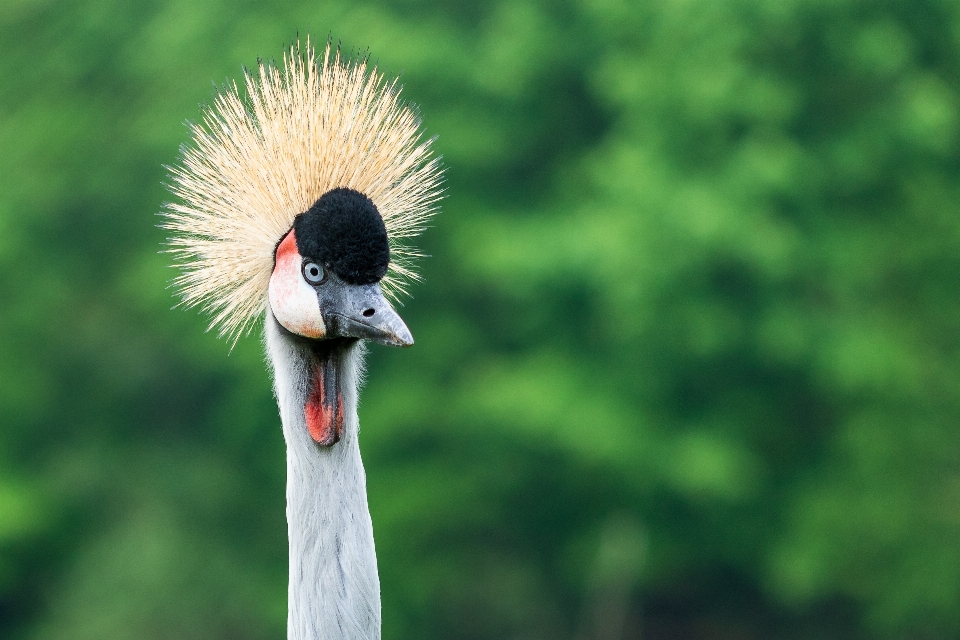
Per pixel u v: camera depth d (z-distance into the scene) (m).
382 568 18.95
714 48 17.00
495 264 17.12
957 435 18.91
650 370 17.75
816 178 17.55
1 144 20.61
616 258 16.11
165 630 18.48
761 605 22.50
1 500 18.89
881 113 17.78
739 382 18.59
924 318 18.95
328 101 4.19
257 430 19.88
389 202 4.29
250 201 4.15
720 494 17.89
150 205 19.91
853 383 17.14
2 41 21.44
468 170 19.42
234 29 18.70
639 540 19.34
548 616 20.86
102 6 20.98
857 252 17.59
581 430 17.11
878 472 18.61
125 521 19.94
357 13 18.22
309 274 4.04
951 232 18.47
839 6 17.25
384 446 19.41
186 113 18.00
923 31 18.69
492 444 19.36
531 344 19.23
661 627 22.47
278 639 18.98
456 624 20.61
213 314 4.32
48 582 20.78
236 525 20.39
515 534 20.81
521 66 18.62
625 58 17.89
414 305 19.92
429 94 18.81
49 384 20.64
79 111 20.97
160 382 21.30
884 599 18.92
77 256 21.09
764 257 16.19
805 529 18.38
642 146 17.09
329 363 4.14
